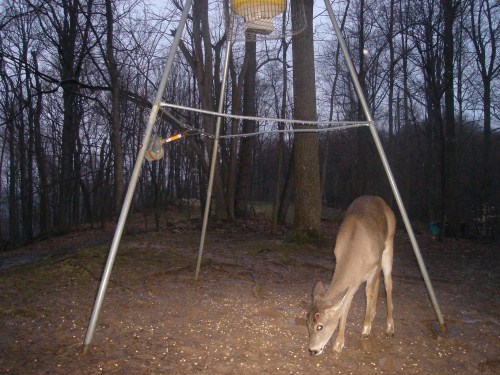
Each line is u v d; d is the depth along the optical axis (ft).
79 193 92.63
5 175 117.08
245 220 55.98
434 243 49.44
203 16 51.62
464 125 93.86
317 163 39.22
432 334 19.25
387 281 19.66
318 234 38.73
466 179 82.48
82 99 82.64
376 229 18.28
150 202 96.89
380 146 17.80
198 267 26.30
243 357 16.43
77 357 15.72
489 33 77.30
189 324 19.40
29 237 79.20
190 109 17.01
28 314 19.80
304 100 38.29
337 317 15.76
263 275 28.43
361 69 69.77
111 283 24.94
